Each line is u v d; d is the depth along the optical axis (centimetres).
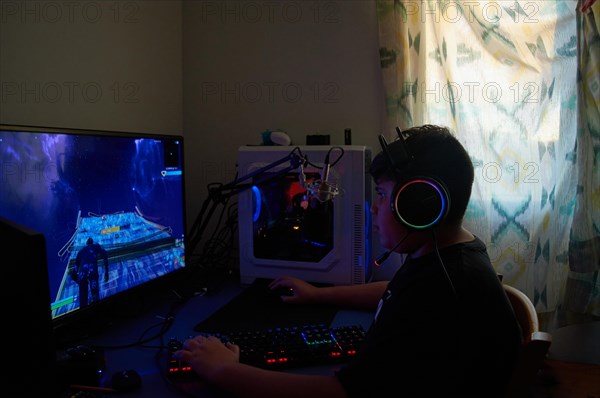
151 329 110
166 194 129
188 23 183
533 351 69
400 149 75
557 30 140
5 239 58
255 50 176
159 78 172
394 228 79
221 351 88
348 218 137
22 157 85
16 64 115
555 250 144
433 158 74
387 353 70
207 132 184
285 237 147
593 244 136
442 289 70
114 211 108
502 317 71
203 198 185
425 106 153
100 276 104
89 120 140
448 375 67
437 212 70
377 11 154
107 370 89
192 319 117
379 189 82
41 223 89
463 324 68
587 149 135
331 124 171
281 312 120
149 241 121
